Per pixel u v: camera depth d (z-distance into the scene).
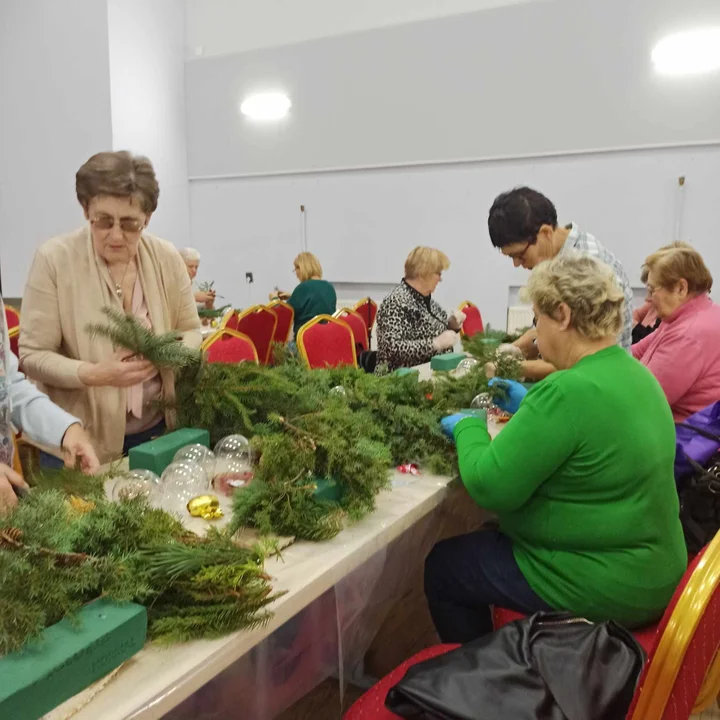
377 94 5.66
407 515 1.31
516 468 1.28
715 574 0.89
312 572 1.04
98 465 1.28
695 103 4.54
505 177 5.27
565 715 0.97
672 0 4.49
